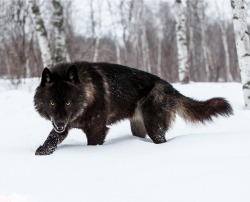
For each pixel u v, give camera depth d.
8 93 16.44
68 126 7.91
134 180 5.16
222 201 4.30
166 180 5.05
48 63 20.30
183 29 24.34
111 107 8.46
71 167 6.04
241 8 12.80
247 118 10.96
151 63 44.94
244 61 12.71
